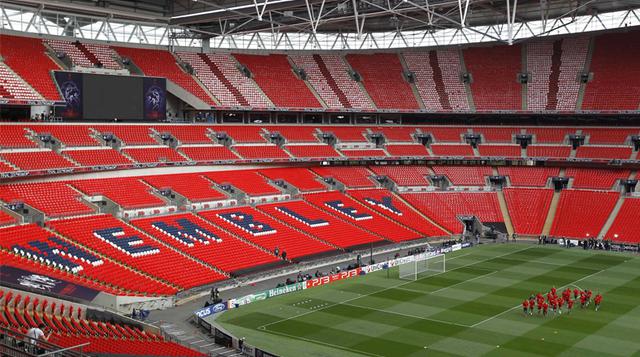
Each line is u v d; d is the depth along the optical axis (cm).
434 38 11981
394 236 8988
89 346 3675
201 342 4822
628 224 9031
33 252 5766
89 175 7606
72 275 5616
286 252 7606
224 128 9600
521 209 9919
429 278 6912
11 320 4028
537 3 9606
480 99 10969
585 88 10638
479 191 10394
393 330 5075
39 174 6975
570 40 11475
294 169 9925
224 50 10762
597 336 4869
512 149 10662
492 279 6825
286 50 11350
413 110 10831
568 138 10556
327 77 11094
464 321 5294
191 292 6150
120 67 9062
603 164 10425
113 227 6856
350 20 10544
